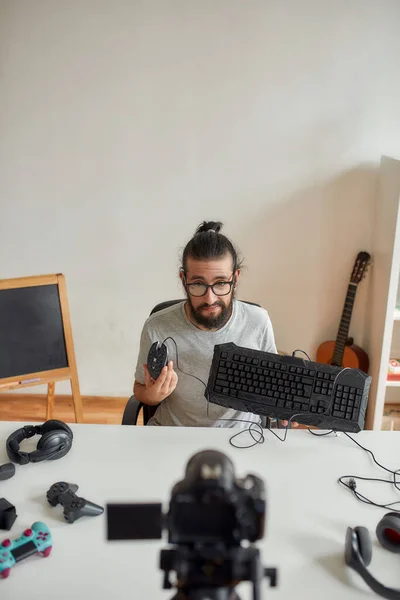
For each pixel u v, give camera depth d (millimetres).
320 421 1374
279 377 1414
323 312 2699
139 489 1185
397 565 1014
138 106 2428
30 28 2326
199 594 614
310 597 940
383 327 2436
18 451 1271
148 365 1440
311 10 2305
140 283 2680
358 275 2531
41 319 2178
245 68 2377
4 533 1062
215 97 2414
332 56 2359
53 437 1273
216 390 1433
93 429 1414
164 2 2295
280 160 2492
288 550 1036
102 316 2740
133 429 1418
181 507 603
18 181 2539
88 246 2627
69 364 2254
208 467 603
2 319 2131
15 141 2480
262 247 2611
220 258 1445
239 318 1602
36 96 2416
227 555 616
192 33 2334
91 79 2395
